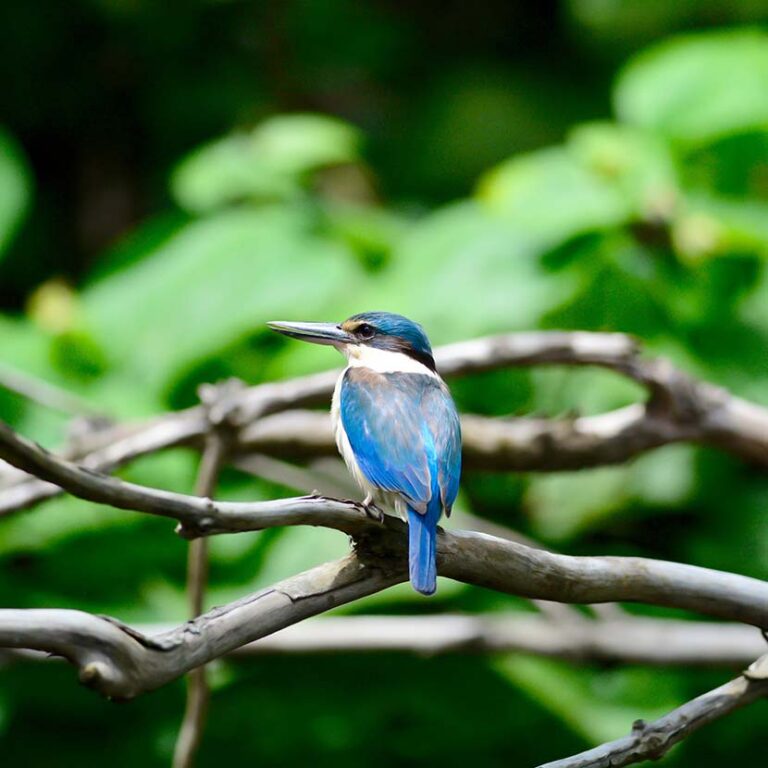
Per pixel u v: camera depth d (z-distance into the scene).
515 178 11.98
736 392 11.30
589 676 11.03
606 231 11.55
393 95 16.77
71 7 15.86
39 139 17.03
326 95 16.64
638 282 11.21
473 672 10.88
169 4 15.63
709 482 11.16
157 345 11.84
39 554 10.88
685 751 11.10
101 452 9.09
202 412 8.83
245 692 10.92
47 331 12.03
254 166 12.98
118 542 10.95
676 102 12.38
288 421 9.72
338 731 10.84
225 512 4.76
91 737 11.10
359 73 16.67
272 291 11.88
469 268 11.49
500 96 16.23
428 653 9.60
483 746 10.84
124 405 11.47
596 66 16.47
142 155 17.00
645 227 11.48
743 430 9.29
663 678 11.01
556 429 9.34
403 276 11.61
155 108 16.16
